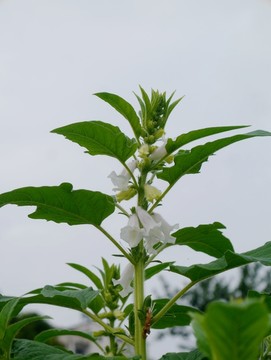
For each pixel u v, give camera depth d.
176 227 0.36
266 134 0.34
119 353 0.41
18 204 0.37
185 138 0.35
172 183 0.37
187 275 0.35
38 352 0.32
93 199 0.36
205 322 0.15
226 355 0.16
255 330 0.15
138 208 0.36
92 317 0.36
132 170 0.37
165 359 0.35
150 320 0.34
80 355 0.31
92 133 0.35
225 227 0.37
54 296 0.36
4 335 0.34
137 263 0.35
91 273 0.44
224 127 0.34
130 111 0.37
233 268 0.35
